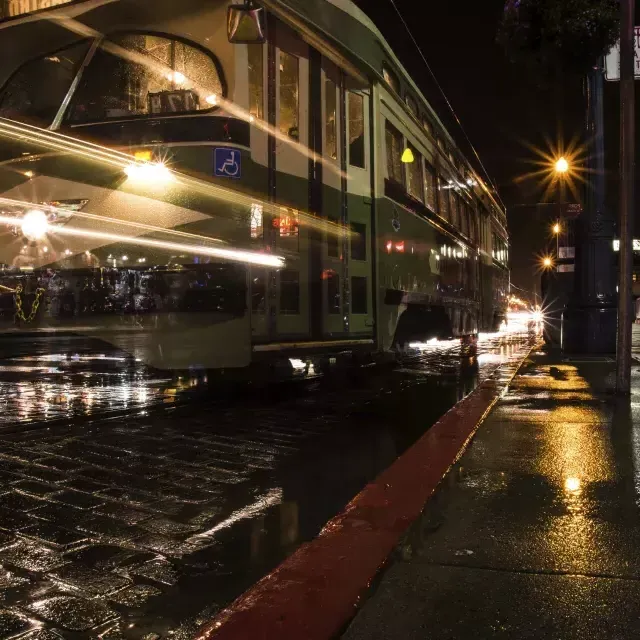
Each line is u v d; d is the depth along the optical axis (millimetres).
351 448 5941
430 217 11602
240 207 6586
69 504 4219
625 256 7816
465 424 6195
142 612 2832
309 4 7602
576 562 3143
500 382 9359
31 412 7152
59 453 5453
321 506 4316
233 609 2609
